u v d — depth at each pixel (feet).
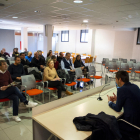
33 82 11.91
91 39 43.45
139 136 5.85
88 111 7.01
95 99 8.70
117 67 23.71
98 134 5.10
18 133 8.55
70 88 17.44
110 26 29.30
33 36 49.96
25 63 17.37
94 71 17.54
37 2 13.38
